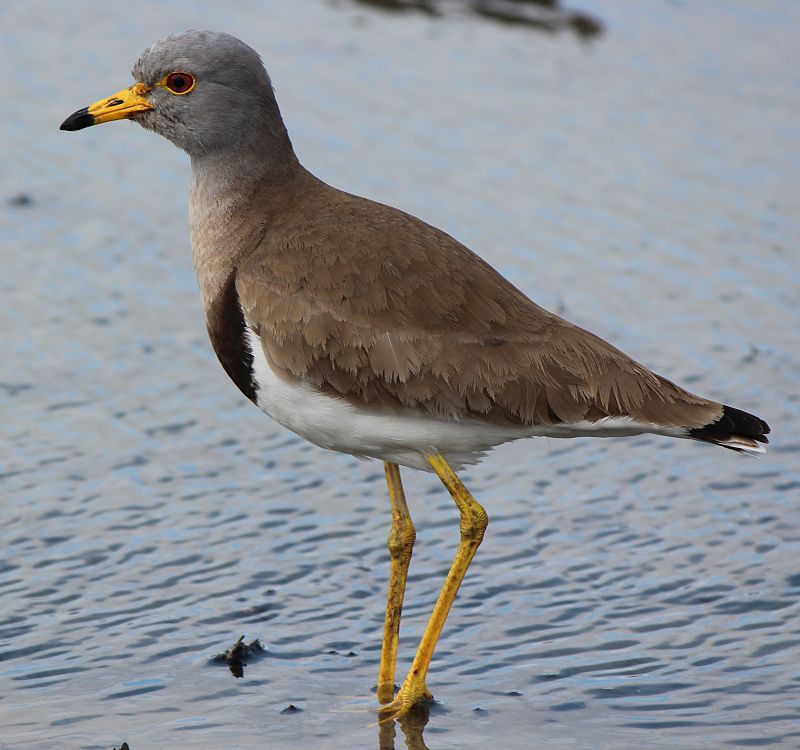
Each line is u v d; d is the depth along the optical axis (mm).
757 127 20047
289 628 11617
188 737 10195
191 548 12602
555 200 18375
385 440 10555
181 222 17922
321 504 13312
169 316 16188
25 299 16344
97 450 13953
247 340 10695
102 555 12477
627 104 20594
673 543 12633
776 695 10648
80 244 17438
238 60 11086
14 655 11188
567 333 10508
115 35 22062
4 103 20281
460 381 10258
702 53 22047
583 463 13977
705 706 10555
